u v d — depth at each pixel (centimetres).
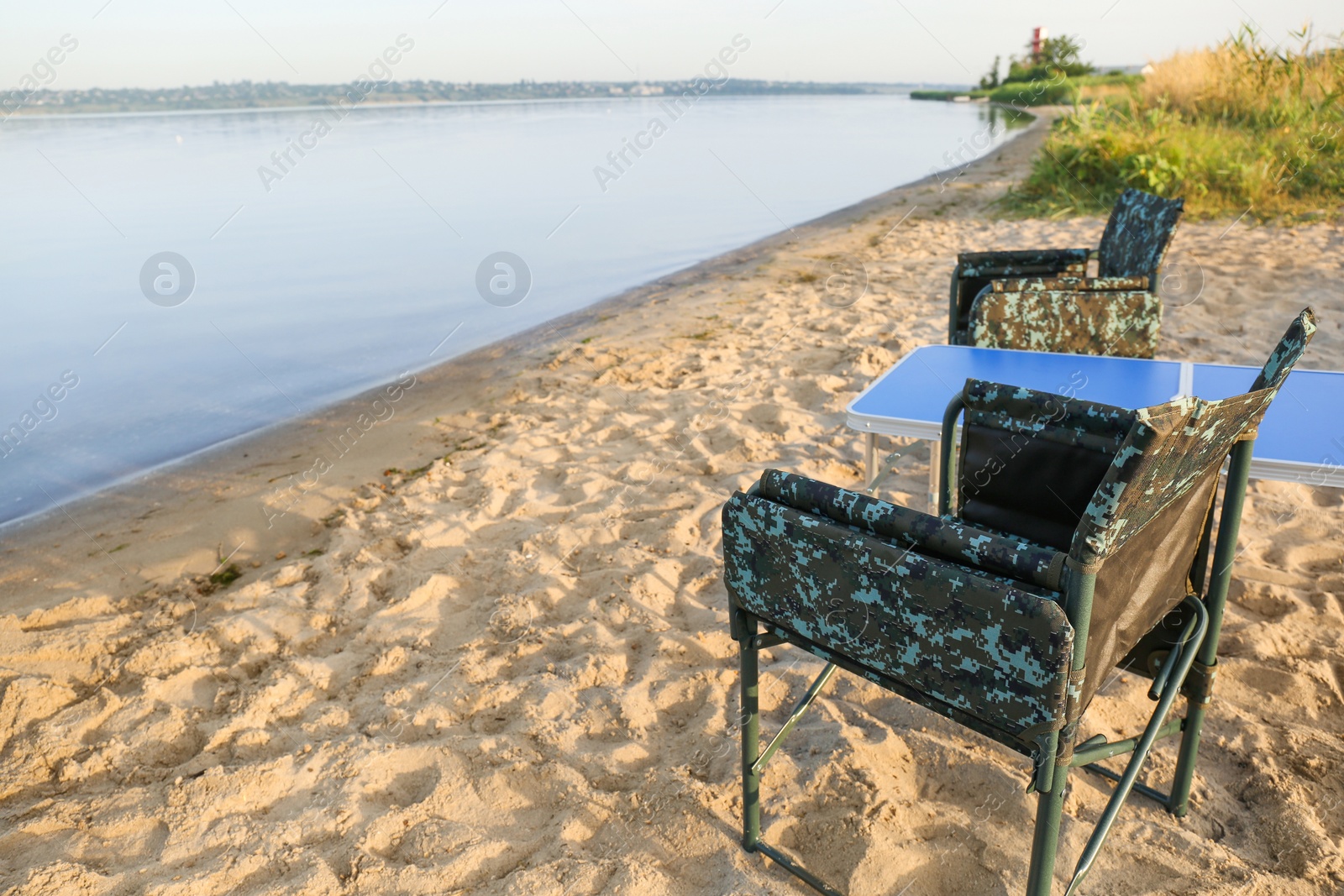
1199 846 194
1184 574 177
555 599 312
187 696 267
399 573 333
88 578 350
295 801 221
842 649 159
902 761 227
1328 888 183
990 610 131
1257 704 244
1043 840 146
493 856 201
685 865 198
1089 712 239
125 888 193
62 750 244
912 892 188
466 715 254
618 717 249
